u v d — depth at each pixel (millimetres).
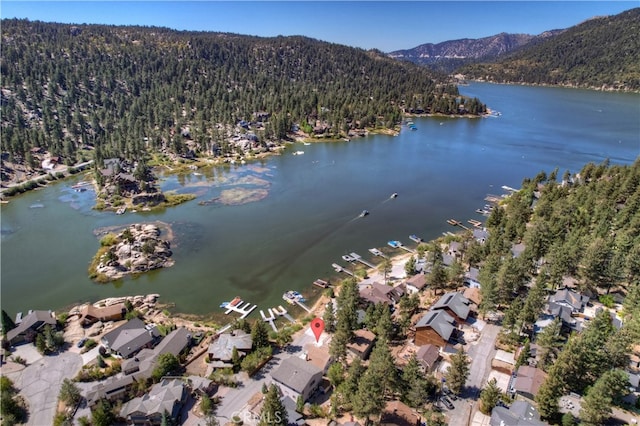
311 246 132375
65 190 183500
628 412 64438
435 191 186625
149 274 115750
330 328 87188
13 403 66062
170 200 169375
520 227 127188
